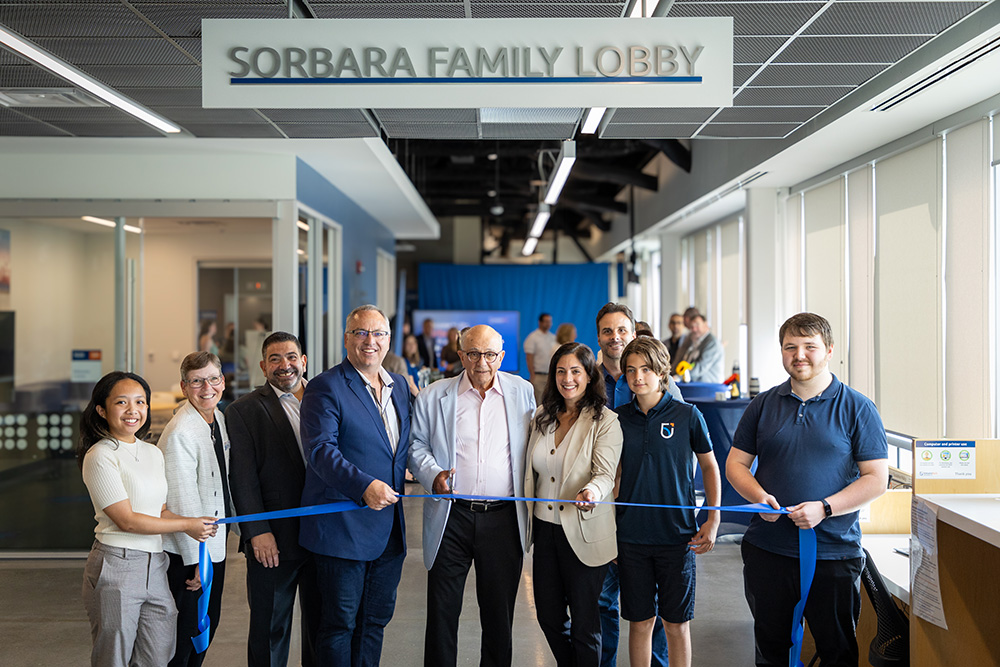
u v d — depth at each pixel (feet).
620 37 10.80
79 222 20.29
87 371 20.18
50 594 15.88
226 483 10.65
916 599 9.24
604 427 9.87
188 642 10.23
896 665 9.64
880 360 21.65
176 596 10.08
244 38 10.83
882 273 21.49
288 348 10.73
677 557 9.79
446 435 10.20
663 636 11.05
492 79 10.82
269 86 10.82
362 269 33.73
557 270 59.31
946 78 15.23
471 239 62.23
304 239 23.02
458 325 56.39
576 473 9.80
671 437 9.89
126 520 8.89
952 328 18.21
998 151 16.53
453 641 10.05
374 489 9.10
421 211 36.04
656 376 9.87
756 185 27.61
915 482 9.53
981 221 17.13
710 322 38.78
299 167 21.72
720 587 15.64
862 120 18.42
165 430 10.11
